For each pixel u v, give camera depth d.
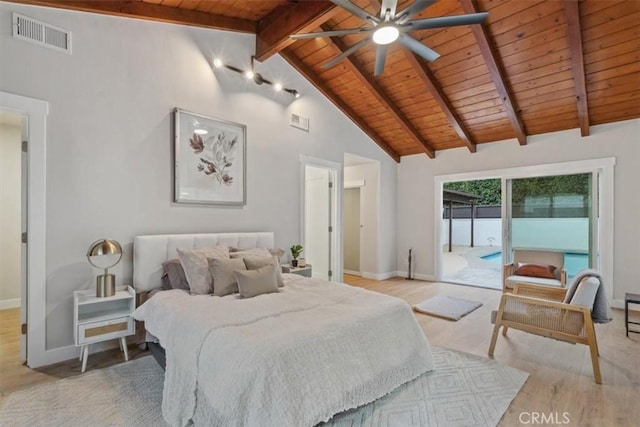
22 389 2.30
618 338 3.29
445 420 1.98
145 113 3.26
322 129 5.14
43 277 2.67
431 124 5.52
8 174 4.25
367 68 4.53
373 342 2.16
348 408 1.89
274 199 4.42
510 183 5.48
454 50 3.92
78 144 2.84
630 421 1.97
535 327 2.73
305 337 1.85
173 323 2.25
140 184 3.22
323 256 5.67
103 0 2.93
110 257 2.98
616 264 4.47
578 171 4.79
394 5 2.23
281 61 4.54
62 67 2.76
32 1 2.58
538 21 3.31
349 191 7.06
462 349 3.05
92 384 2.38
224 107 3.89
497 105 4.69
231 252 3.45
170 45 3.45
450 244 11.36
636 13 3.04
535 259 4.68
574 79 3.79
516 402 2.18
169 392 2.02
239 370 1.65
